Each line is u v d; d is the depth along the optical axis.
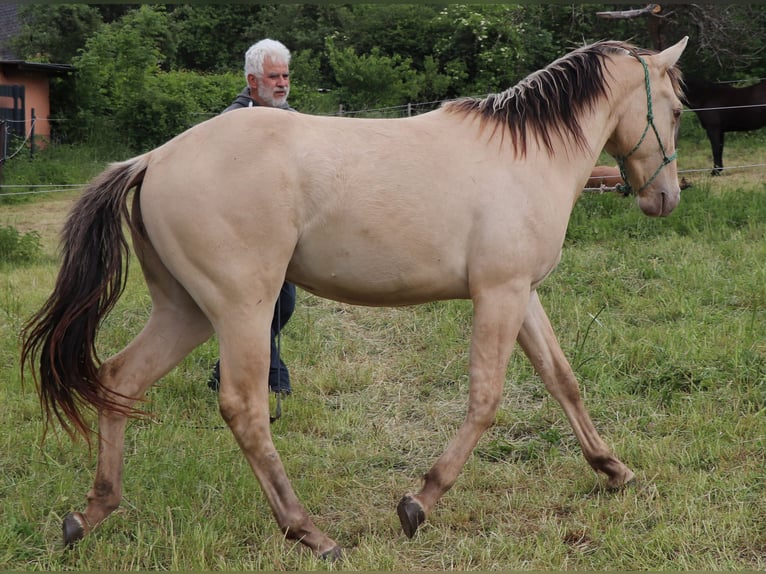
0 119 15.64
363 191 3.18
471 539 3.37
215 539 3.28
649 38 16.31
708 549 3.19
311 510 3.66
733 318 5.52
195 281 3.12
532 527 3.48
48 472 3.86
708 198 9.09
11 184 13.60
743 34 15.24
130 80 17.98
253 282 3.09
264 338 3.14
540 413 4.55
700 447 3.97
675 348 5.07
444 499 3.73
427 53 19.91
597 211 8.84
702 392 4.55
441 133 3.38
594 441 3.78
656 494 3.63
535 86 3.58
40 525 3.44
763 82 12.55
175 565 3.11
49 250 8.96
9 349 5.40
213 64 24.81
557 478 3.91
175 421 4.52
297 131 3.18
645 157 3.96
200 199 3.05
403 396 4.98
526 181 3.39
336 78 18.80
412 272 3.29
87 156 15.84
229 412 3.12
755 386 4.53
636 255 7.23
